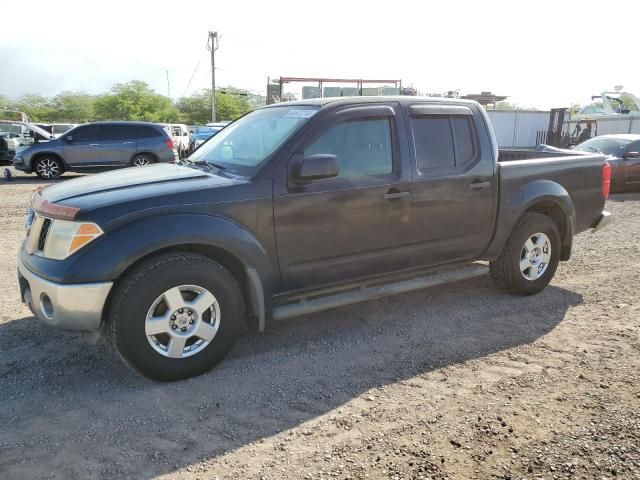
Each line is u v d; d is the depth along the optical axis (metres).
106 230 3.22
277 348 4.05
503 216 4.84
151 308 3.34
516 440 2.85
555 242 5.26
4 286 5.35
